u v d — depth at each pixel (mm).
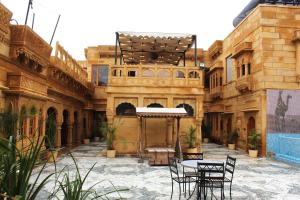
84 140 25672
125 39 20453
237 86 21531
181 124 18281
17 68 11516
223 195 8180
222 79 26844
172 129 18031
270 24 18734
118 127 17984
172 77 18438
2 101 10211
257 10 19250
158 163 14336
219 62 26891
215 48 27953
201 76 18516
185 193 8500
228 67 25297
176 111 16234
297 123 18297
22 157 3268
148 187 9758
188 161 9102
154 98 18391
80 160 15594
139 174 12062
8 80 10570
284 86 18484
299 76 18297
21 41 10922
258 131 18922
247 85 19844
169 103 18281
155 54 24734
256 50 19469
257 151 18281
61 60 16484
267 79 18422
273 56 18578
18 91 10336
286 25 18812
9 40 10867
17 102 10508
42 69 14203
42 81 14289
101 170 12844
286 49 18719
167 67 18453
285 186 10172
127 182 10508
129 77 18281
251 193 9117
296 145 15523
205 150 21531
